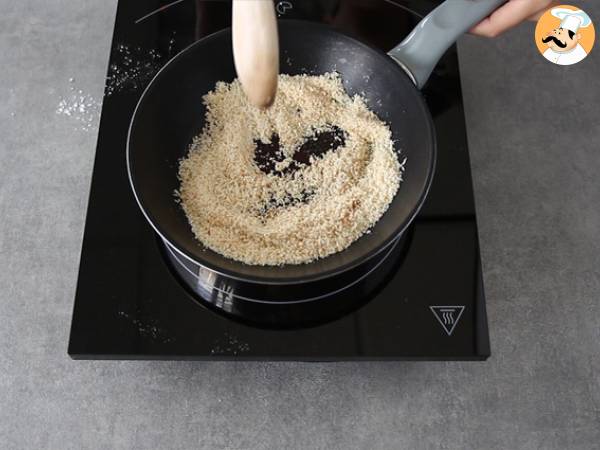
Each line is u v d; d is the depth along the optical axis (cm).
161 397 42
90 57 54
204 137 49
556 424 42
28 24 56
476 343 42
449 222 47
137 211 46
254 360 42
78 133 51
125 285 43
